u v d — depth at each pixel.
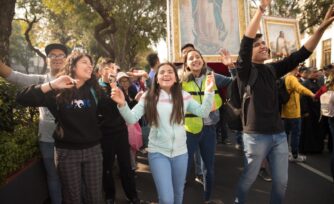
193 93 4.47
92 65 3.63
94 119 3.58
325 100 5.34
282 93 6.60
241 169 6.50
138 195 5.17
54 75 4.04
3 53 6.90
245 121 3.74
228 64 4.08
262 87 3.68
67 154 3.44
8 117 4.04
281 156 3.71
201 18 8.12
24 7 25.92
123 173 4.64
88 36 27.72
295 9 22.66
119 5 22.12
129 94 6.16
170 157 3.49
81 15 22.00
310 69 7.92
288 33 9.68
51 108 3.42
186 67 4.65
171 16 8.07
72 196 3.51
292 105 6.80
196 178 5.79
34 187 3.91
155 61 6.40
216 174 6.19
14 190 3.40
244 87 3.72
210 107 3.65
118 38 24.92
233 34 8.20
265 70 3.79
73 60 3.51
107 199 4.71
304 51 3.83
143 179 5.96
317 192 5.22
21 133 3.93
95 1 16.67
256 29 3.43
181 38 8.09
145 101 3.54
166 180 3.37
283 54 9.36
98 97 3.71
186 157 3.59
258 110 3.65
